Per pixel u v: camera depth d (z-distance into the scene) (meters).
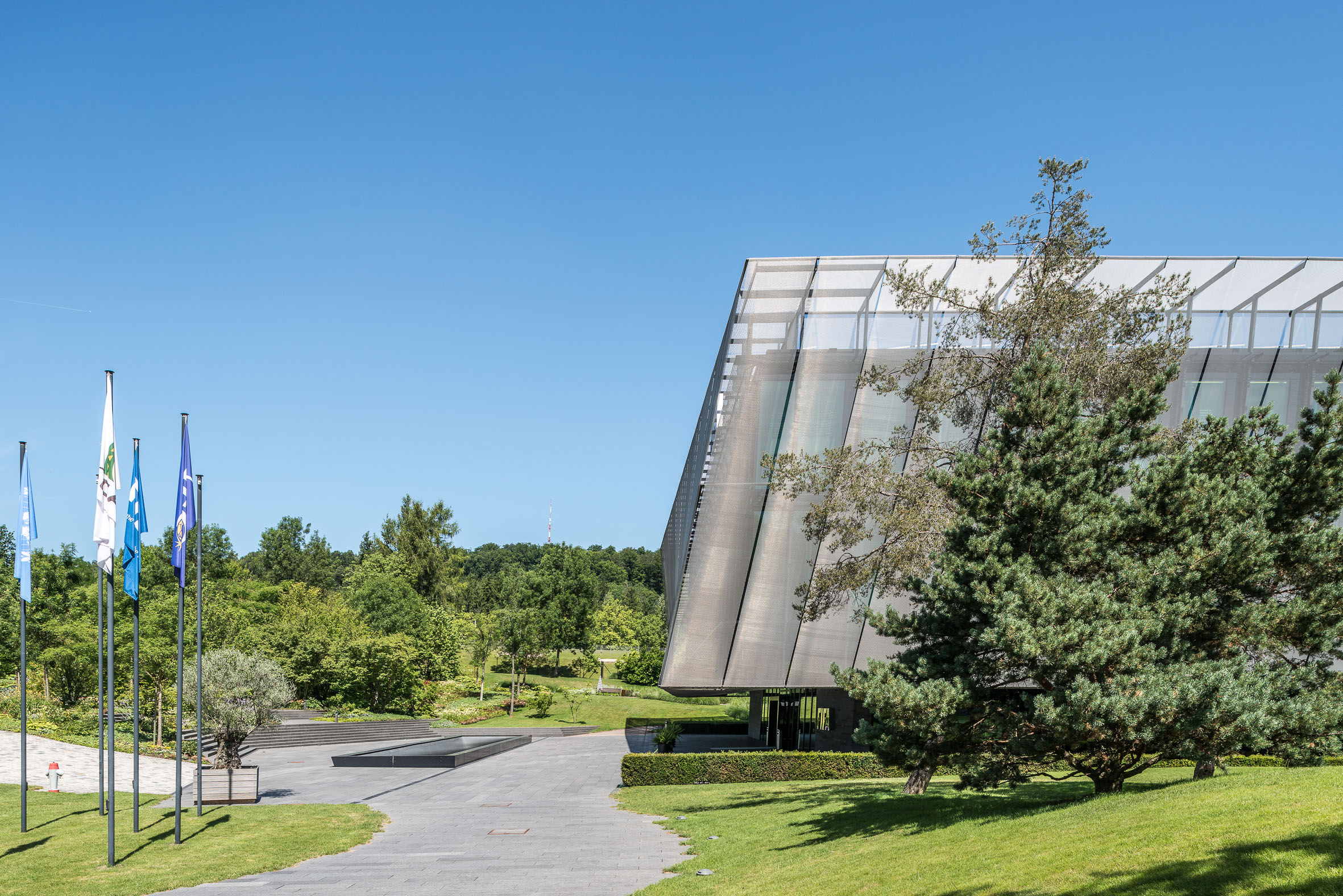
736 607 25.06
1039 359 13.62
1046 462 12.74
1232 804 9.80
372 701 56.06
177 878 13.30
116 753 30.66
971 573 12.63
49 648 44.62
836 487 18.44
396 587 77.31
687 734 47.88
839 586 18.45
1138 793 12.02
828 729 30.48
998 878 8.93
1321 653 13.59
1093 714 10.84
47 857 14.77
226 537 81.94
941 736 12.38
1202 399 24.22
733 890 10.94
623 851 15.02
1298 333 24.06
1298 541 12.80
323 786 26.52
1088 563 12.59
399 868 13.87
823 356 23.83
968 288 23.56
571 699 64.44
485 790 25.19
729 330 24.12
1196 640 12.98
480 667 71.88
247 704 21.08
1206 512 12.52
